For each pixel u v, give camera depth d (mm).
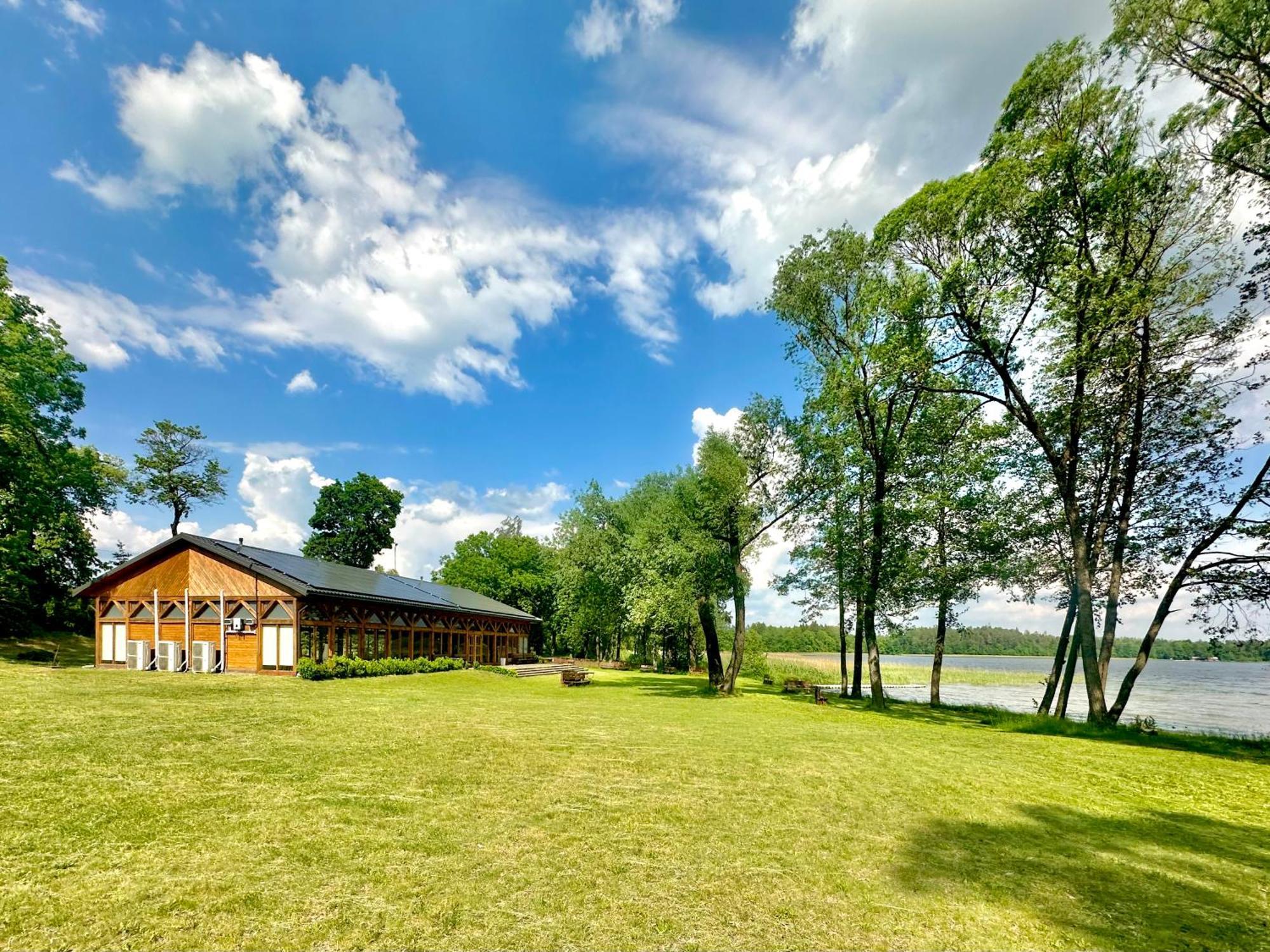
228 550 21797
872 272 19719
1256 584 13906
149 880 4305
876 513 20344
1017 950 3939
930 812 6969
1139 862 5637
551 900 4316
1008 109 15727
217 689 15742
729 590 23312
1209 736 14523
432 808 6172
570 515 41500
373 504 53156
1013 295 15547
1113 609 15945
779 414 24016
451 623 32156
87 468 26172
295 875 4512
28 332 23766
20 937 3500
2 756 7242
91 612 34219
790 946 3840
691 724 13562
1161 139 14172
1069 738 13703
